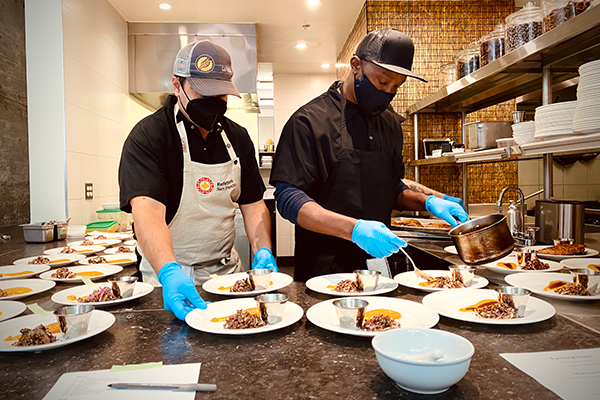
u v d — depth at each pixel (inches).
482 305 41.7
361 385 26.4
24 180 160.6
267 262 59.2
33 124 113.0
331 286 51.1
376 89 57.8
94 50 133.9
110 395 25.4
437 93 110.7
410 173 146.7
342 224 52.3
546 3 67.6
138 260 69.2
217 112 57.4
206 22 169.2
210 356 31.3
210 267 68.7
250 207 72.6
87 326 35.1
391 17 148.8
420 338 29.1
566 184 135.4
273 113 258.1
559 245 68.1
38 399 25.1
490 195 144.9
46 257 74.5
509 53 73.7
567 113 61.2
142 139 57.5
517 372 27.5
